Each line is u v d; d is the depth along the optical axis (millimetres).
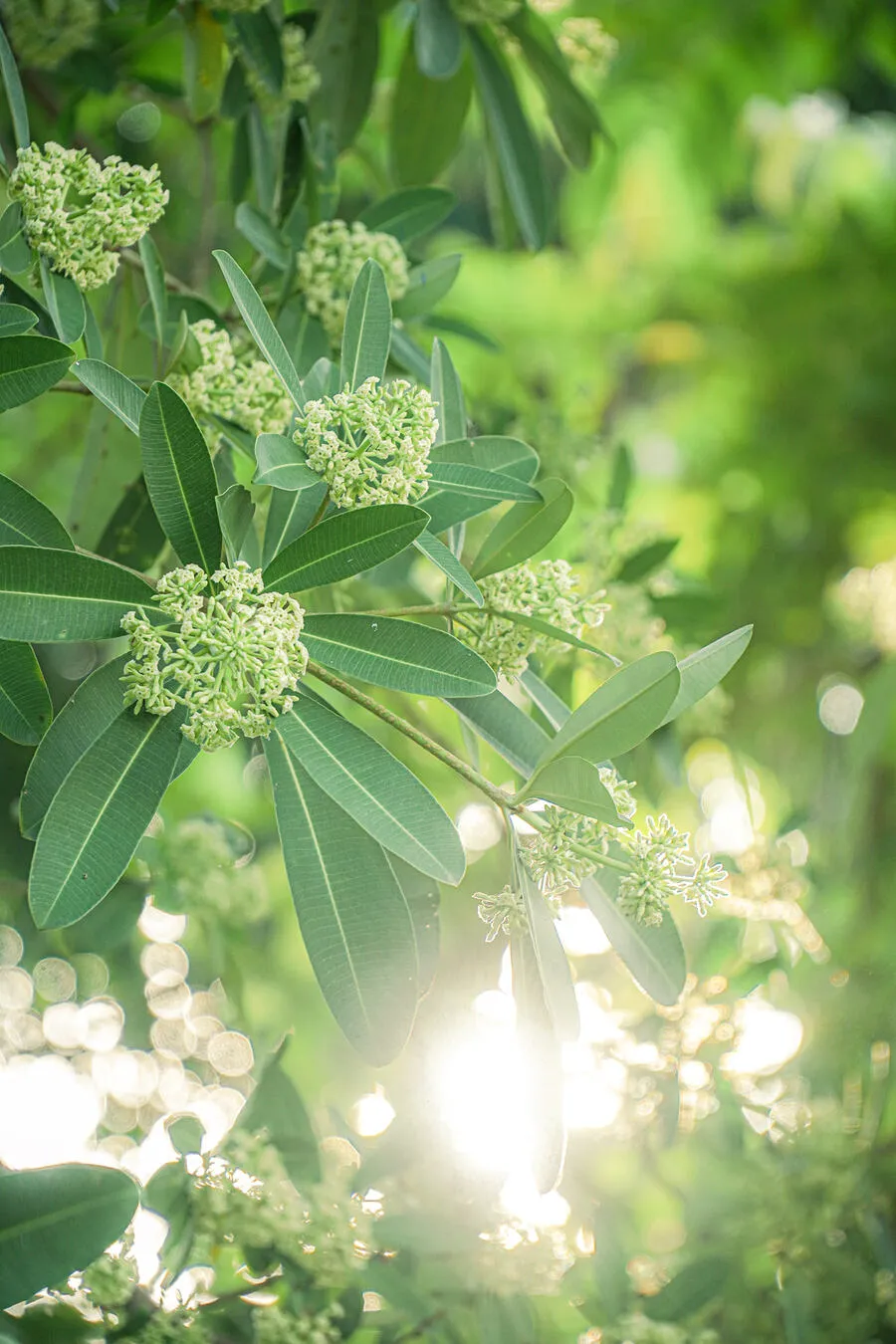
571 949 1561
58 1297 1379
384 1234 1463
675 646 1765
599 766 1228
